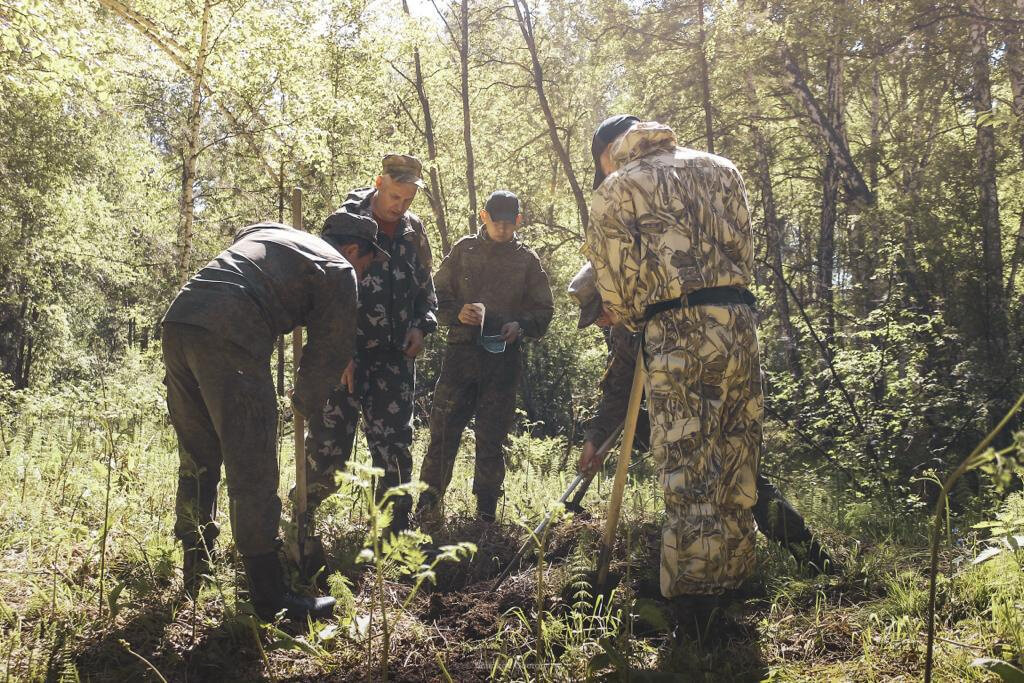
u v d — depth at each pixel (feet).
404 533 7.93
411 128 75.10
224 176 62.03
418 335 15.19
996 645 8.86
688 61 51.06
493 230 17.49
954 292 25.36
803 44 47.52
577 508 16.49
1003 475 5.94
